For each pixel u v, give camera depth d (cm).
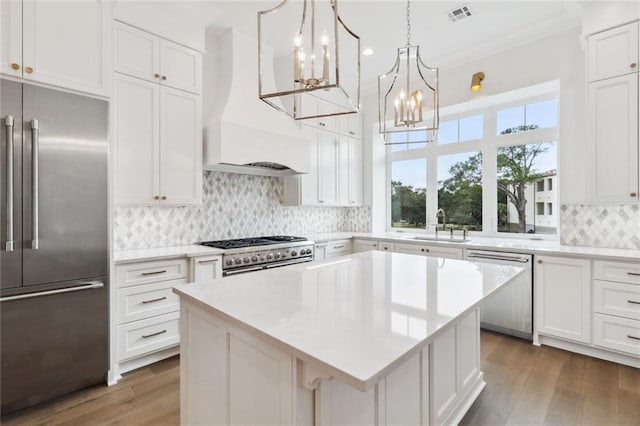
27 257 189
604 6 257
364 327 100
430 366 153
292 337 93
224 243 323
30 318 191
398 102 193
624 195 249
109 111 222
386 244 397
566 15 288
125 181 246
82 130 210
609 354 253
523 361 254
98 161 216
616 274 245
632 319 238
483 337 300
